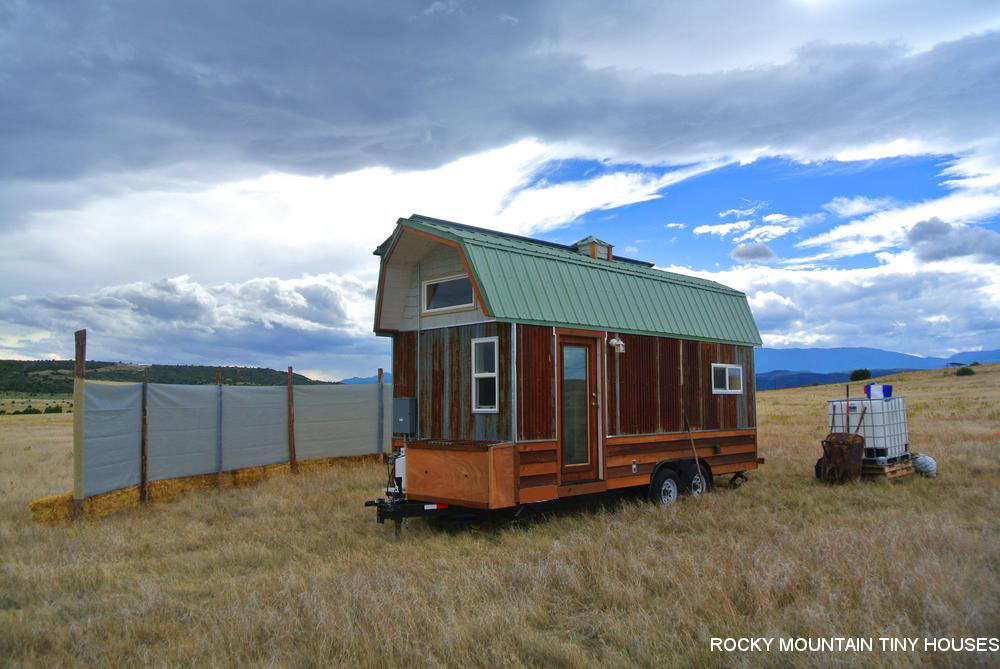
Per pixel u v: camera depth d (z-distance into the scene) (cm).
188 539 940
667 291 1323
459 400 1045
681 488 1257
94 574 743
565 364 1070
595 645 529
